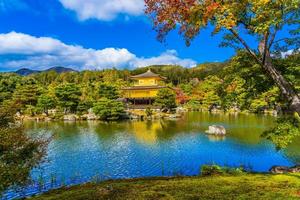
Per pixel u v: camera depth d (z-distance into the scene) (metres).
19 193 18.08
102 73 148.88
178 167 25.80
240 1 10.29
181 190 11.47
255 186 11.81
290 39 12.01
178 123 61.56
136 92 88.81
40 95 82.44
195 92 105.12
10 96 83.94
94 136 44.62
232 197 10.41
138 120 69.88
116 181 14.20
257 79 13.85
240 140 38.34
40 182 19.45
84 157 30.23
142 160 28.70
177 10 10.49
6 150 10.45
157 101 81.00
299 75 13.52
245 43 11.59
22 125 11.69
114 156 30.66
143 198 10.54
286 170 16.55
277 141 12.55
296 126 12.67
